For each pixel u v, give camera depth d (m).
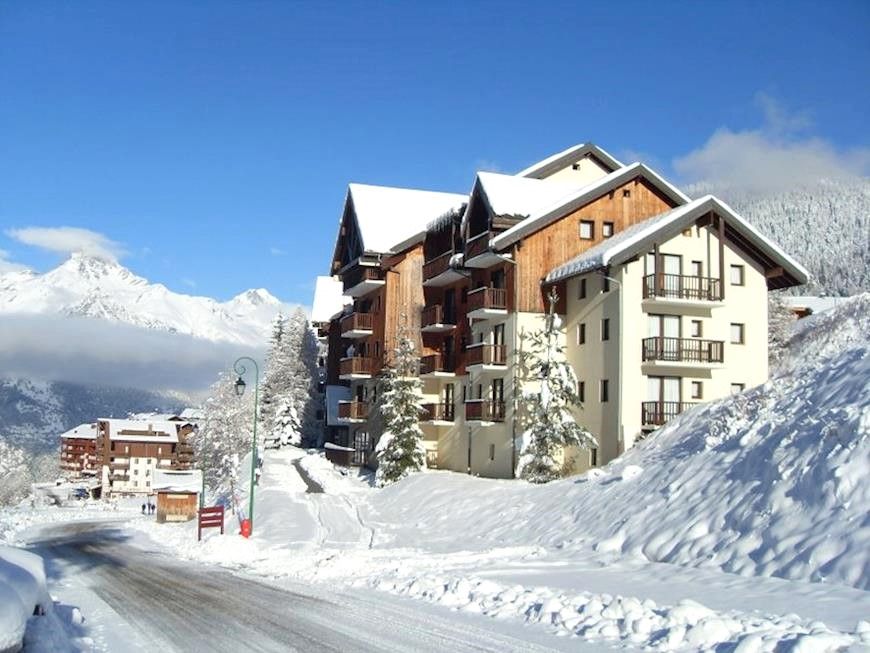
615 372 35.88
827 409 18.48
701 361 35.84
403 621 12.59
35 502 113.88
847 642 8.94
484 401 41.34
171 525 49.66
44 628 10.04
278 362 77.50
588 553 19.78
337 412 64.06
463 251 45.09
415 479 39.97
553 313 37.00
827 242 174.50
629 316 35.78
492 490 32.62
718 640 9.94
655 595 13.70
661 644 10.07
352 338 58.81
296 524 34.44
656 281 35.97
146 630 12.24
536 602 13.20
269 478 53.41
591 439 35.22
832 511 14.63
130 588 17.62
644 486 22.55
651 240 35.88
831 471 15.28
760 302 38.41
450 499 33.47
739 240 38.22
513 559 20.19
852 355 21.27
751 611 11.71
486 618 12.70
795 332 57.12
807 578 13.57
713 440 22.00
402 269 52.09
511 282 40.28
